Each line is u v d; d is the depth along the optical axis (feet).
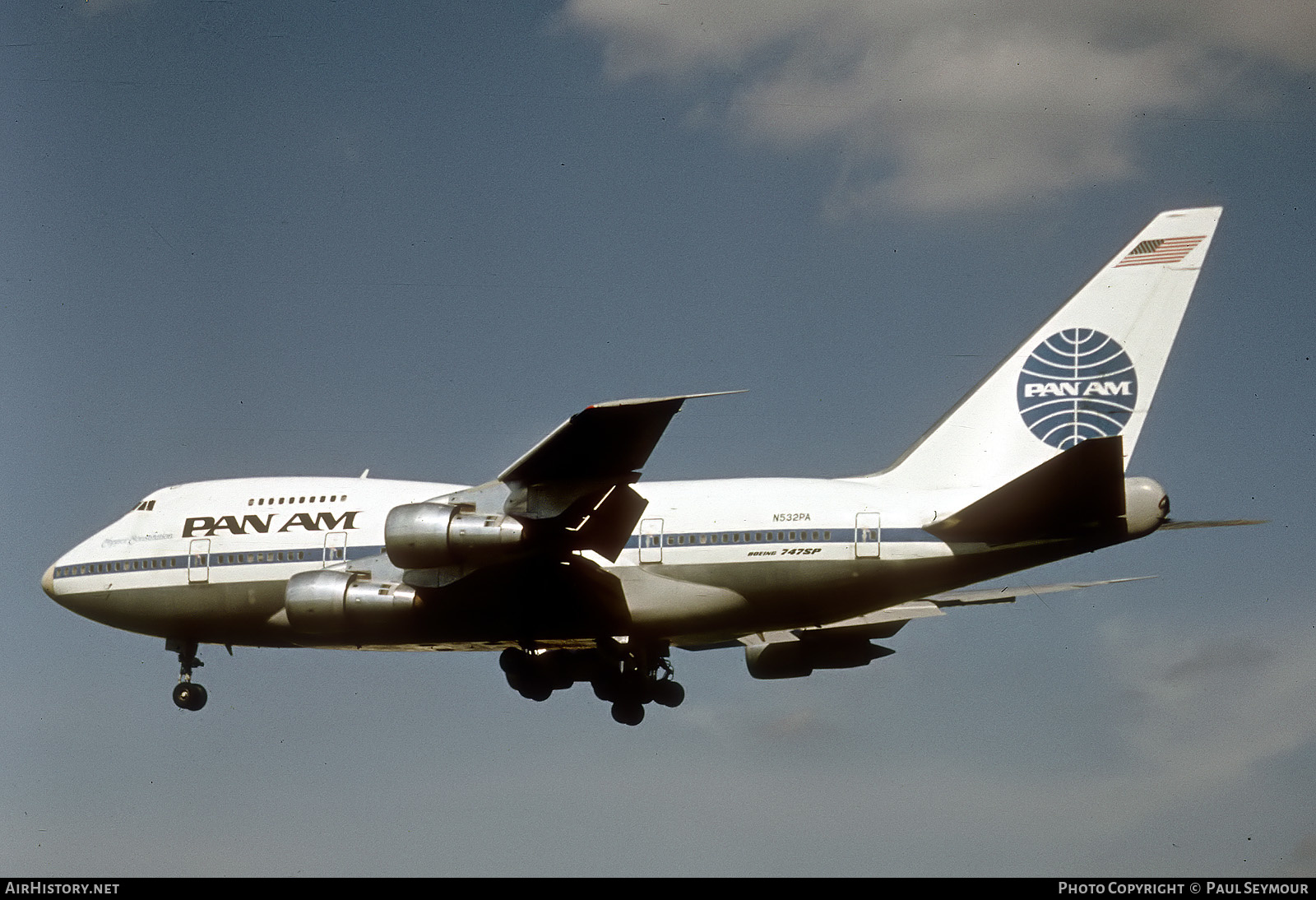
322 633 305.73
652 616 302.04
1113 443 253.85
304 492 335.67
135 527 341.21
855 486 303.27
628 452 264.11
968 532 286.25
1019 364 307.58
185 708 344.69
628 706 333.83
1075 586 323.98
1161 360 303.27
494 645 319.68
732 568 299.38
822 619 303.07
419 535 283.59
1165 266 305.73
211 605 331.16
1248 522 287.07
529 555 291.17
